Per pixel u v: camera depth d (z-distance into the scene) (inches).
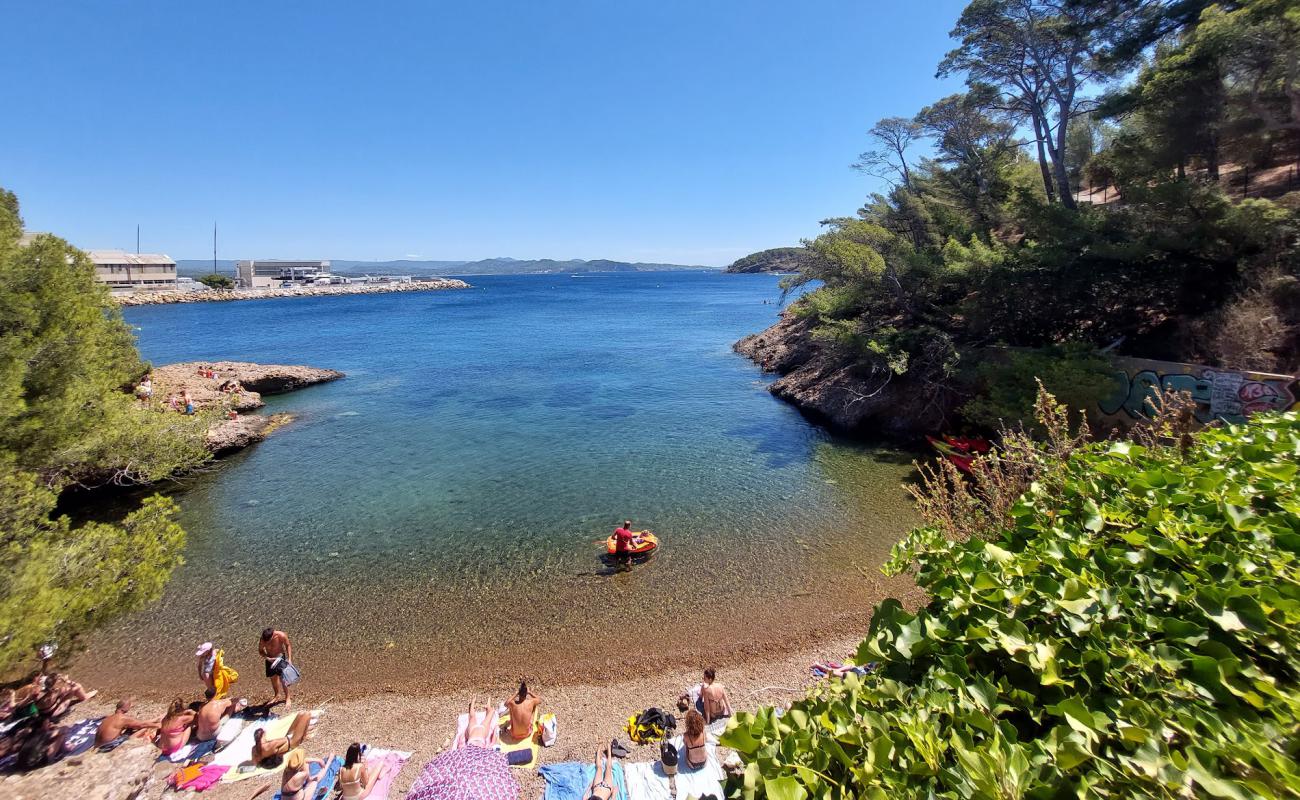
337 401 1264.8
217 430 905.5
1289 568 120.5
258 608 487.8
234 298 4692.4
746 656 423.2
